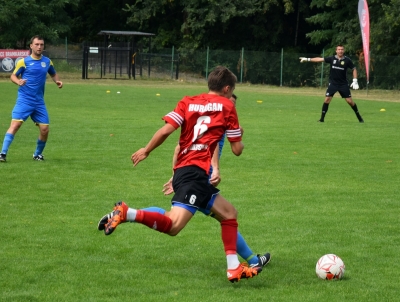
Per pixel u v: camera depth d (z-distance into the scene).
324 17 74.56
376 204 13.11
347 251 9.73
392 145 22.27
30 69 17.11
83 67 64.31
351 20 70.44
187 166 7.92
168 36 85.06
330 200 13.41
